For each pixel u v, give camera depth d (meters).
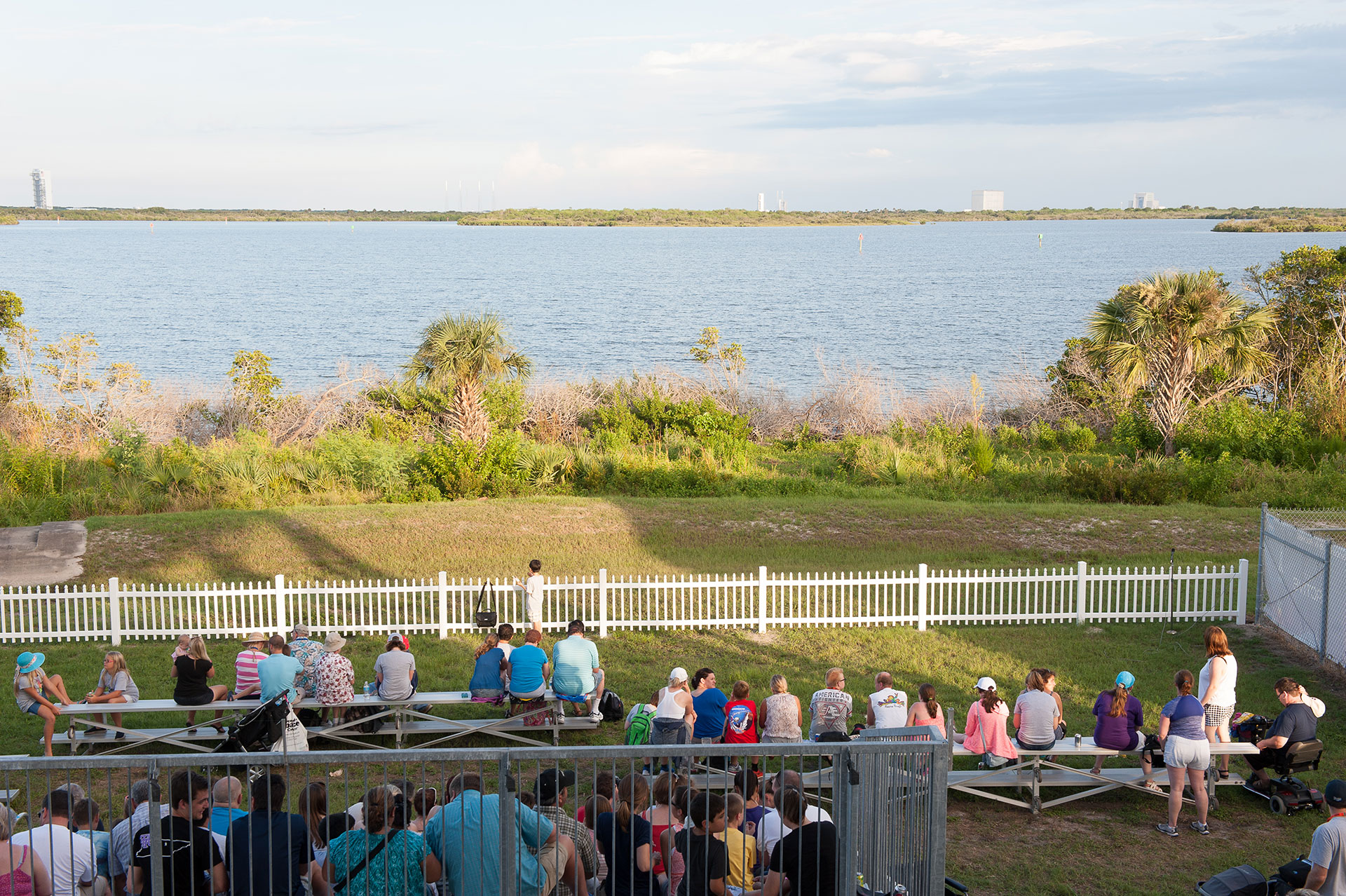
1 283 132.75
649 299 113.06
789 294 119.75
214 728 11.75
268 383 37.38
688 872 6.45
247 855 6.51
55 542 21.31
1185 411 32.72
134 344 73.94
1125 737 10.05
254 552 20.84
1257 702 13.19
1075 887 8.53
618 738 12.22
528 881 6.28
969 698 13.59
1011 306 105.00
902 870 6.46
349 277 148.25
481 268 171.12
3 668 14.80
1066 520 23.12
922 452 32.34
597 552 20.86
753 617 16.83
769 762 10.36
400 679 11.57
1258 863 8.95
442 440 30.44
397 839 6.46
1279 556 16.09
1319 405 33.38
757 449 35.84
